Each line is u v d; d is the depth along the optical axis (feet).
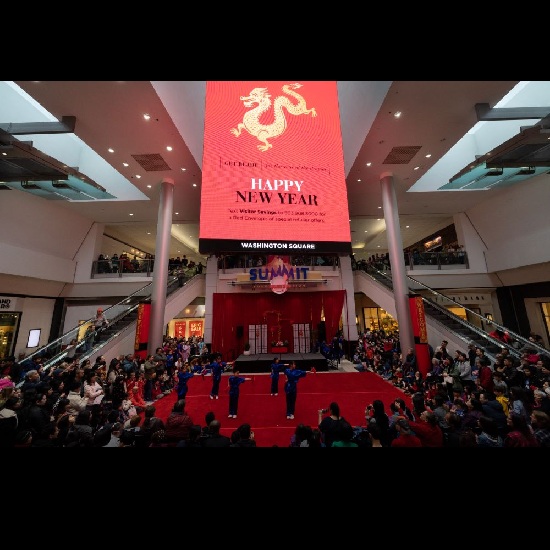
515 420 11.19
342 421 12.05
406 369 32.01
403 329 36.70
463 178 31.42
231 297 49.93
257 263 50.72
